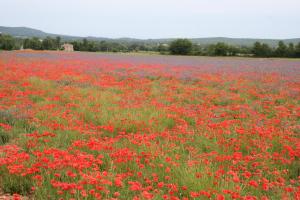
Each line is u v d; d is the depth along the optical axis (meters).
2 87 14.69
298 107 12.57
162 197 4.97
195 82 20.30
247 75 24.22
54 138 7.93
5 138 8.05
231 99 14.30
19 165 5.68
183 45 77.31
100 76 20.95
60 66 26.98
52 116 9.78
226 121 9.76
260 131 8.49
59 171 5.77
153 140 8.04
